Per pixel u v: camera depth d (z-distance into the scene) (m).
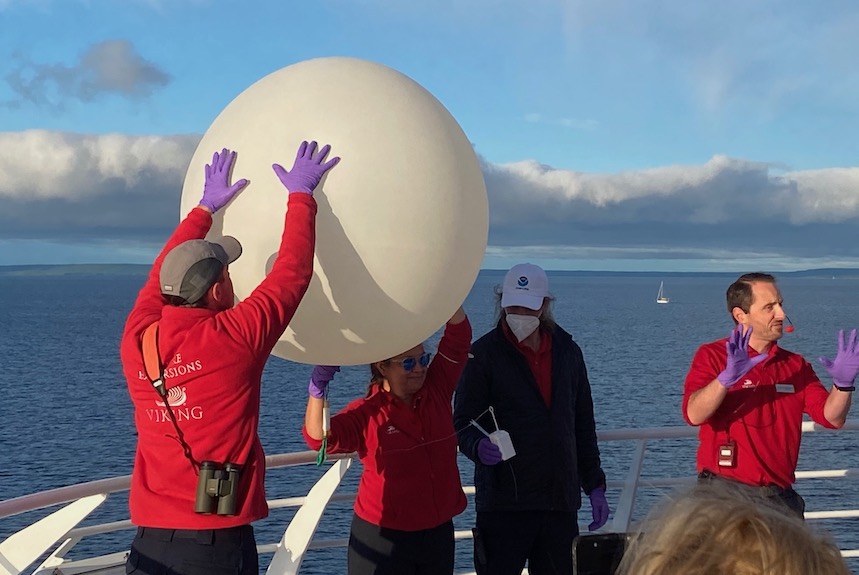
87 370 92.56
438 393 3.03
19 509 2.25
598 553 1.61
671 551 0.81
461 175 2.18
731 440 3.13
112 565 2.84
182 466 2.07
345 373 69.38
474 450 3.11
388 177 2.03
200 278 2.05
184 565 2.04
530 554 3.29
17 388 76.31
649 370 76.56
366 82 2.14
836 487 24.73
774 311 3.15
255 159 2.07
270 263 2.06
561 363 3.32
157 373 2.06
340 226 2.02
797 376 3.19
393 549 2.88
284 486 29.92
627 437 3.45
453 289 2.25
